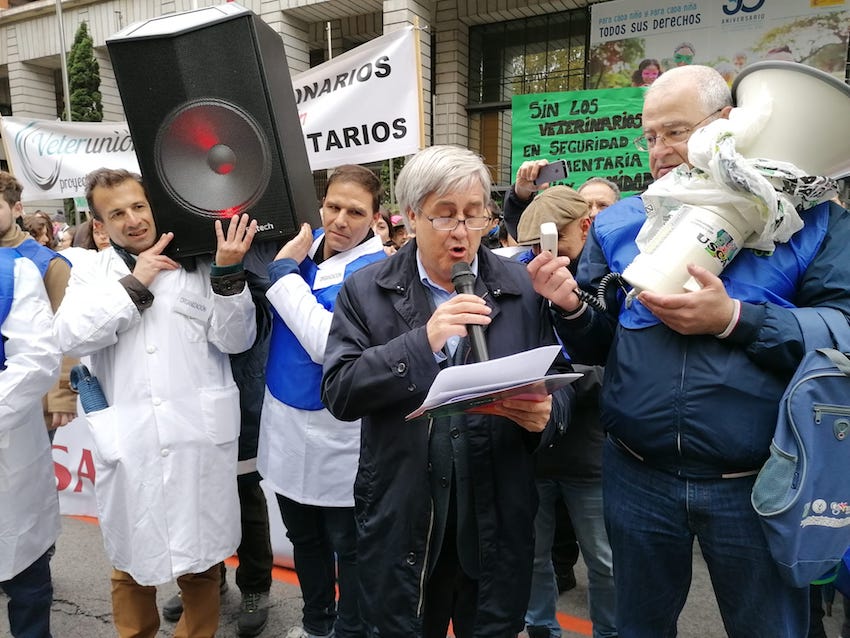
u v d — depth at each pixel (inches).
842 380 48.9
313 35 361.4
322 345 76.8
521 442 58.0
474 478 56.3
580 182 191.5
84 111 399.5
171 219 77.1
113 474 80.2
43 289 83.4
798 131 50.9
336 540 87.4
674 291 51.4
